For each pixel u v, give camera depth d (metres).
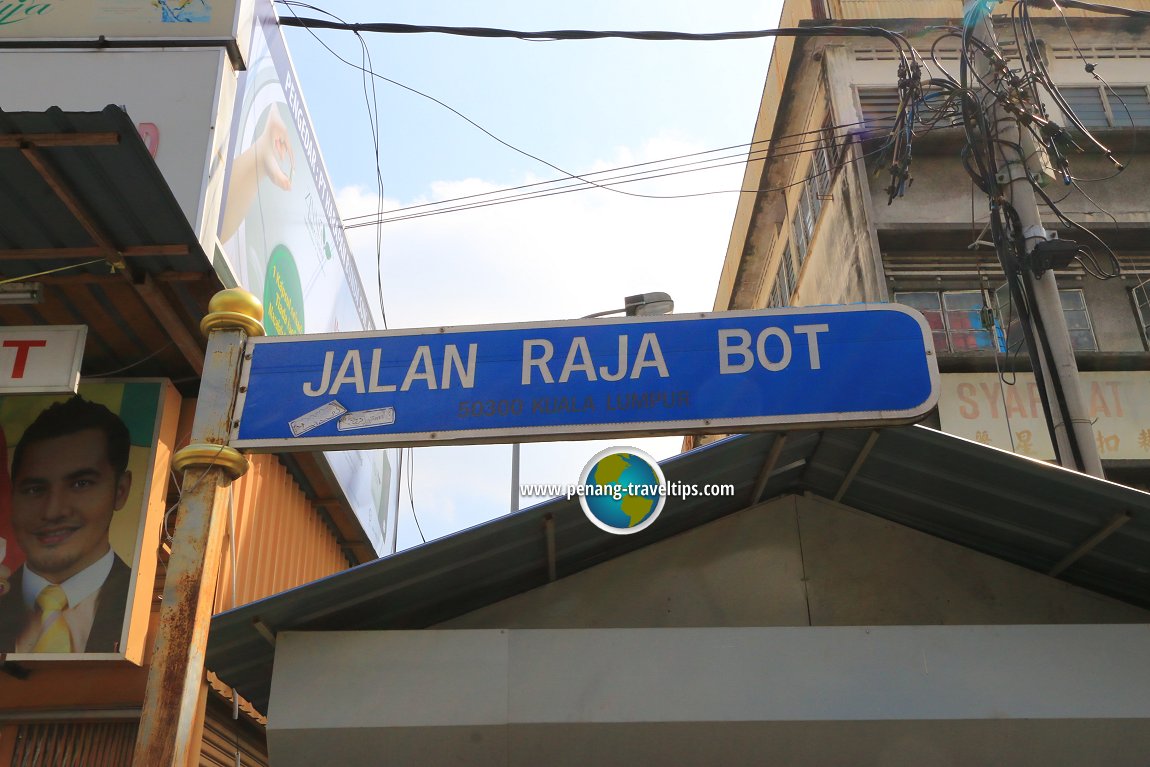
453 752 4.62
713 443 5.00
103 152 5.15
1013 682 4.62
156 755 3.13
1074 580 5.77
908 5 14.34
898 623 5.60
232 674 5.50
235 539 7.98
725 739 4.59
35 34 7.24
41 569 6.51
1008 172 7.79
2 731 6.71
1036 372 7.27
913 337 3.54
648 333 3.62
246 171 7.70
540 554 5.35
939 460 5.12
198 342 6.76
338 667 4.68
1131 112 13.90
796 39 14.34
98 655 6.29
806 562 5.77
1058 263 7.30
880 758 4.62
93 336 6.94
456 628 5.63
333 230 11.22
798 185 15.84
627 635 4.77
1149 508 4.93
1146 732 4.57
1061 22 14.45
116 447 6.90
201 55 7.16
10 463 6.82
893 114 13.66
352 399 3.62
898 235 12.41
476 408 3.54
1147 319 12.32
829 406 3.43
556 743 4.61
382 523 13.58
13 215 5.65
